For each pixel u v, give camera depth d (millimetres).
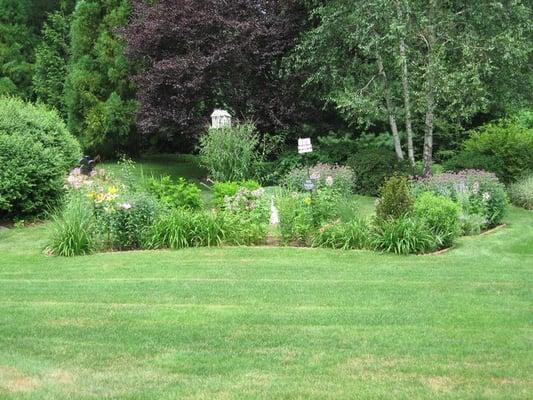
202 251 8656
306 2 15297
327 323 5375
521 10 13195
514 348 4723
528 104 15117
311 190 9836
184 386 3998
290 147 16656
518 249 9109
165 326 5277
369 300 6176
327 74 15055
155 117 14992
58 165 11656
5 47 20750
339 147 15758
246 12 15359
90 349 4707
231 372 4242
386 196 9273
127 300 6172
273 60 15680
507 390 3920
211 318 5516
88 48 18234
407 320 5465
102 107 17656
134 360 4477
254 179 14078
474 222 10328
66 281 7027
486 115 17922
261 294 6410
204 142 14031
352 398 3793
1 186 10766
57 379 4113
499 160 14172
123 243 8977
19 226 10898
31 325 5301
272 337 4980
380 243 8836
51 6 22531
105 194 9102
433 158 17672
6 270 7691
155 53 15477
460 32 13500
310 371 4254
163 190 10609
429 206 9383
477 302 6117
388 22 13195
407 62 13531
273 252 8609
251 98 15602
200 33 14883
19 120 12242
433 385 4004
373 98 14117
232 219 9273
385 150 14609
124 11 17672
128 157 19172
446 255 8641
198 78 14562
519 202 13469
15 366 4336
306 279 7125
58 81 20375
